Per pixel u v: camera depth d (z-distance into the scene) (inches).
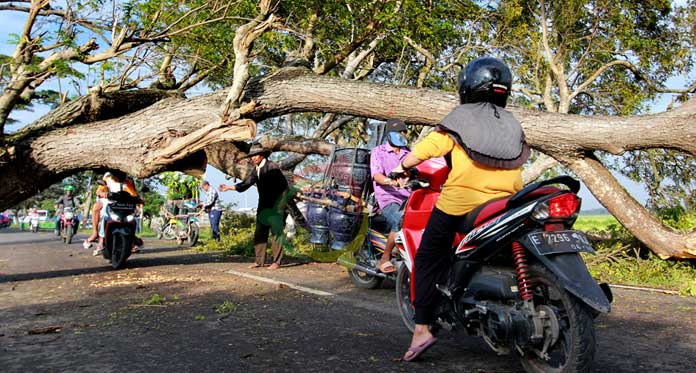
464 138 136.1
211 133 302.2
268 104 333.1
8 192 322.0
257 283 297.4
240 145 425.1
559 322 125.9
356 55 712.4
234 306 227.1
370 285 276.1
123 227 371.2
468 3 629.9
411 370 143.1
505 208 130.4
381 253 265.3
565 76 788.0
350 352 159.2
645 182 692.7
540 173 627.5
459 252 140.4
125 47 342.0
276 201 362.3
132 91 364.5
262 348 162.7
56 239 873.5
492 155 135.6
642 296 268.2
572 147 312.5
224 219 617.3
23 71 310.3
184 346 165.3
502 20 754.2
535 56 754.8
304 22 423.8
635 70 759.7
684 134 288.5
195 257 461.7
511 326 126.8
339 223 277.0
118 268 371.2
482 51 771.4
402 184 164.9
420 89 326.0
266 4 358.0
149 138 313.3
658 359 153.2
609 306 115.2
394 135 233.9
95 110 346.9
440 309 151.3
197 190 757.3
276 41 472.7
